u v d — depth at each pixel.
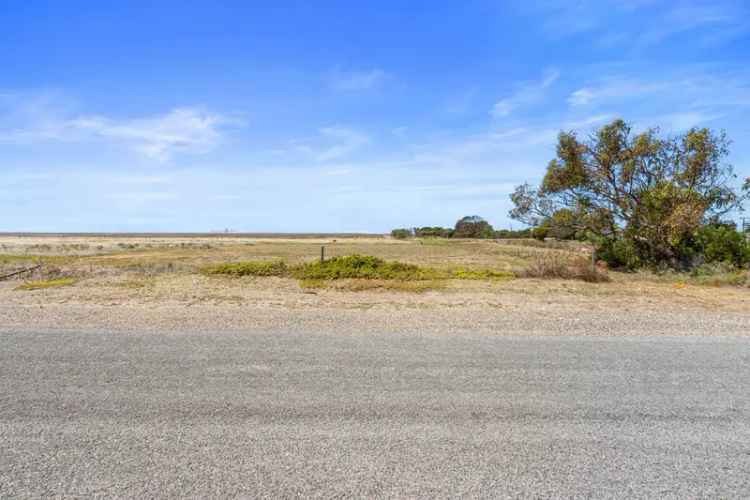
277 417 3.81
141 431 3.54
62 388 4.41
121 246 49.28
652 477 2.98
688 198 17.30
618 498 2.75
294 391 4.38
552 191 20.58
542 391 4.43
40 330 6.75
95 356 5.44
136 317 7.78
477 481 2.91
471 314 8.39
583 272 14.60
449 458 3.18
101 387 4.45
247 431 3.55
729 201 17.77
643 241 18.81
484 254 36.53
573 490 2.82
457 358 5.48
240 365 5.14
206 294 10.67
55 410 3.91
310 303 9.58
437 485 2.86
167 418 3.77
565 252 26.11
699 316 8.28
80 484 2.83
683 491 2.83
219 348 5.83
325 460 3.14
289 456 3.19
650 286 13.05
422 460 3.15
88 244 55.34
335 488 2.81
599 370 5.06
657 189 17.53
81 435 3.47
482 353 5.70
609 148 18.88
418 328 7.11
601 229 19.91
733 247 16.80
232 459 3.14
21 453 3.20
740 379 4.79
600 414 3.92
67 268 17.30
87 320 7.50
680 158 18.19
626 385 4.60
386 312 8.55
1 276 14.72
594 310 8.98
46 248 43.44
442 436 3.50
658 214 17.61
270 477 2.92
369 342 6.19
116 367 5.04
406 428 3.63
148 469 3.01
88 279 13.90
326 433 3.53
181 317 7.80
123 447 3.29
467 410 3.98
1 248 42.97
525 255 33.06
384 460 3.14
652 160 18.55
